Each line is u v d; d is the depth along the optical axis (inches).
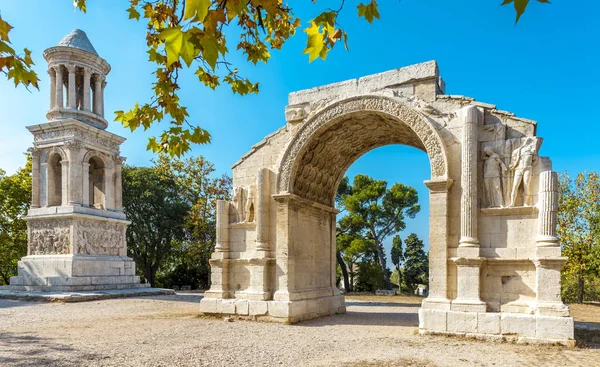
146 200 2103.8
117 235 1519.4
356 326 772.6
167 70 350.6
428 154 724.0
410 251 2726.4
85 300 1183.6
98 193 1553.9
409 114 748.0
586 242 1550.2
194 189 2137.1
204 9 153.1
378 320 860.6
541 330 607.8
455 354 542.0
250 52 383.9
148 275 2218.3
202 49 182.9
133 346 566.9
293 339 634.8
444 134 725.9
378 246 2220.7
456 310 663.1
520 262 653.9
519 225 663.1
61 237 1362.0
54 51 1529.3
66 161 1405.0
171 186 2247.8
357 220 2092.8
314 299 884.0
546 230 631.8
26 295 1198.9
